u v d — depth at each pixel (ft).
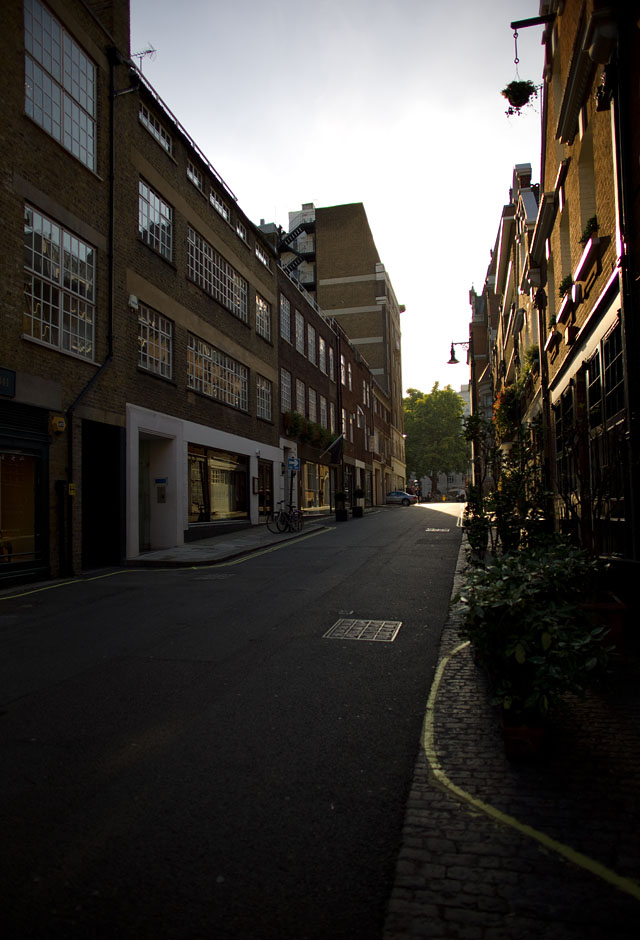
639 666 16.79
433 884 7.94
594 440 26.55
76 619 25.84
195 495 62.59
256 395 81.05
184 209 60.59
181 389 58.49
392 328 216.33
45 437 38.60
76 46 43.65
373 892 7.86
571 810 9.70
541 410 46.37
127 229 49.21
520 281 56.65
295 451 98.12
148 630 23.38
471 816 9.61
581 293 30.09
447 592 29.78
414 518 97.60
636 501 20.86
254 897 7.79
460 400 268.00
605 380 25.98
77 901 7.76
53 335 39.88
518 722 11.59
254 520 78.18
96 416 43.96
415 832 9.18
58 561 39.58
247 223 78.79
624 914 7.30
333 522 92.89
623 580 21.26
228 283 72.74
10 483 36.09
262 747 12.50
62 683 16.96
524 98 29.43
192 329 61.36
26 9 38.17
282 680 16.92
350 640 21.12
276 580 35.24
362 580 34.01
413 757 11.92
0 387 34.50
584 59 25.35
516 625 11.87
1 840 9.20
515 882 7.95
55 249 40.29
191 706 15.01
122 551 46.55
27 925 7.33
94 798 10.45
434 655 19.19
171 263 56.85
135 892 7.92
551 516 28.48
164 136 57.62
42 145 38.99
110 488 46.91
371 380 174.91
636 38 20.72
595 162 26.45
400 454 239.50
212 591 32.17
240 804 10.18
